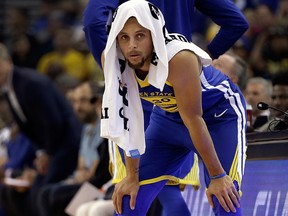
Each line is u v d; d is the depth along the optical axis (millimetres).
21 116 20703
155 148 10539
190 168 11312
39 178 20422
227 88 10164
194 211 12289
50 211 17859
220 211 9836
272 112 14125
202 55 9484
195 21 25172
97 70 24469
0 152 22391
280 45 20141
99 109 17141
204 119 10188
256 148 11227
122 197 10297
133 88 9719
